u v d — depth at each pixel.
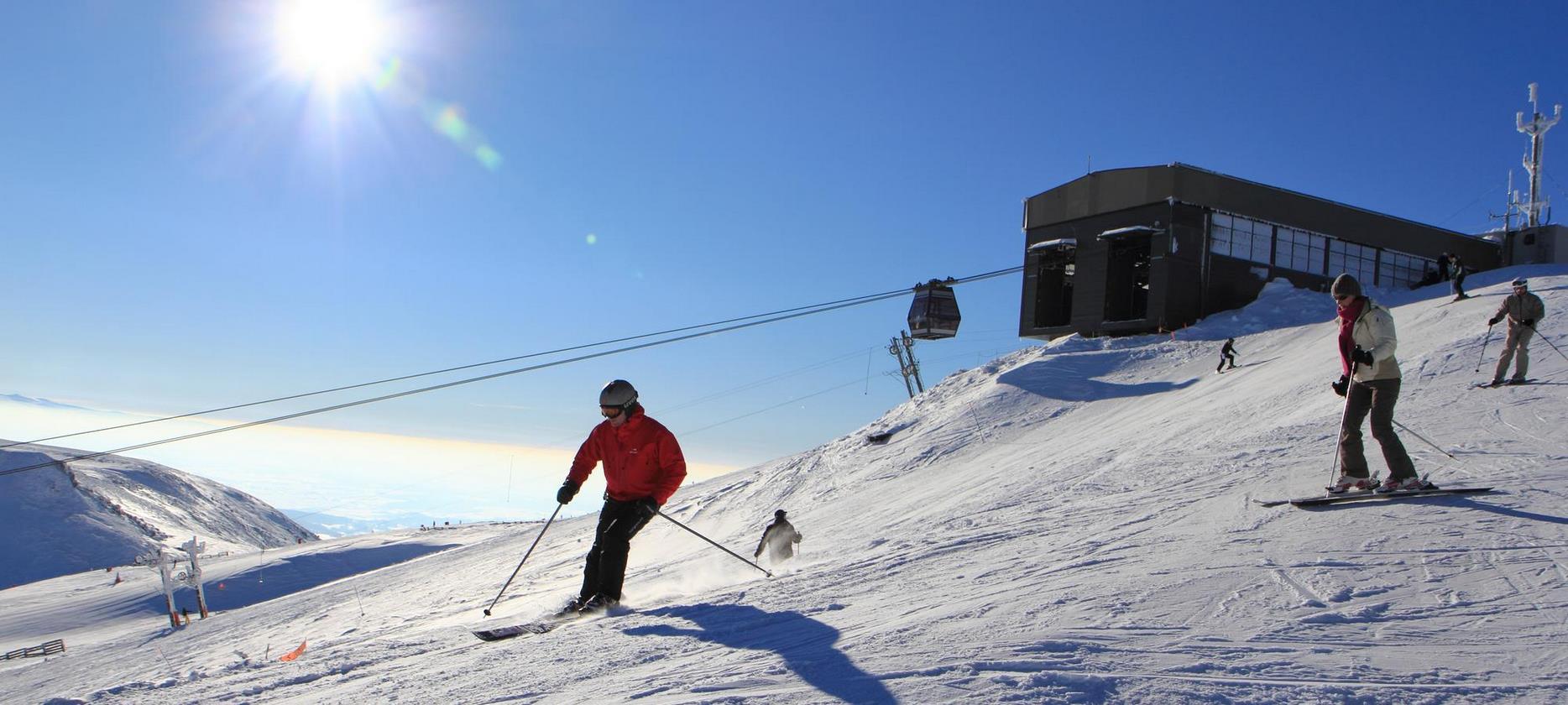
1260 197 34.19
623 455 6.45
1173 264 32.62
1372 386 6.55
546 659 4.41
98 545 144.62
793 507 24.08
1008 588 4.93
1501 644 3.42
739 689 3.47
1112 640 3.67
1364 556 4.87
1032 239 38.44
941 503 16.02
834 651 3.92
